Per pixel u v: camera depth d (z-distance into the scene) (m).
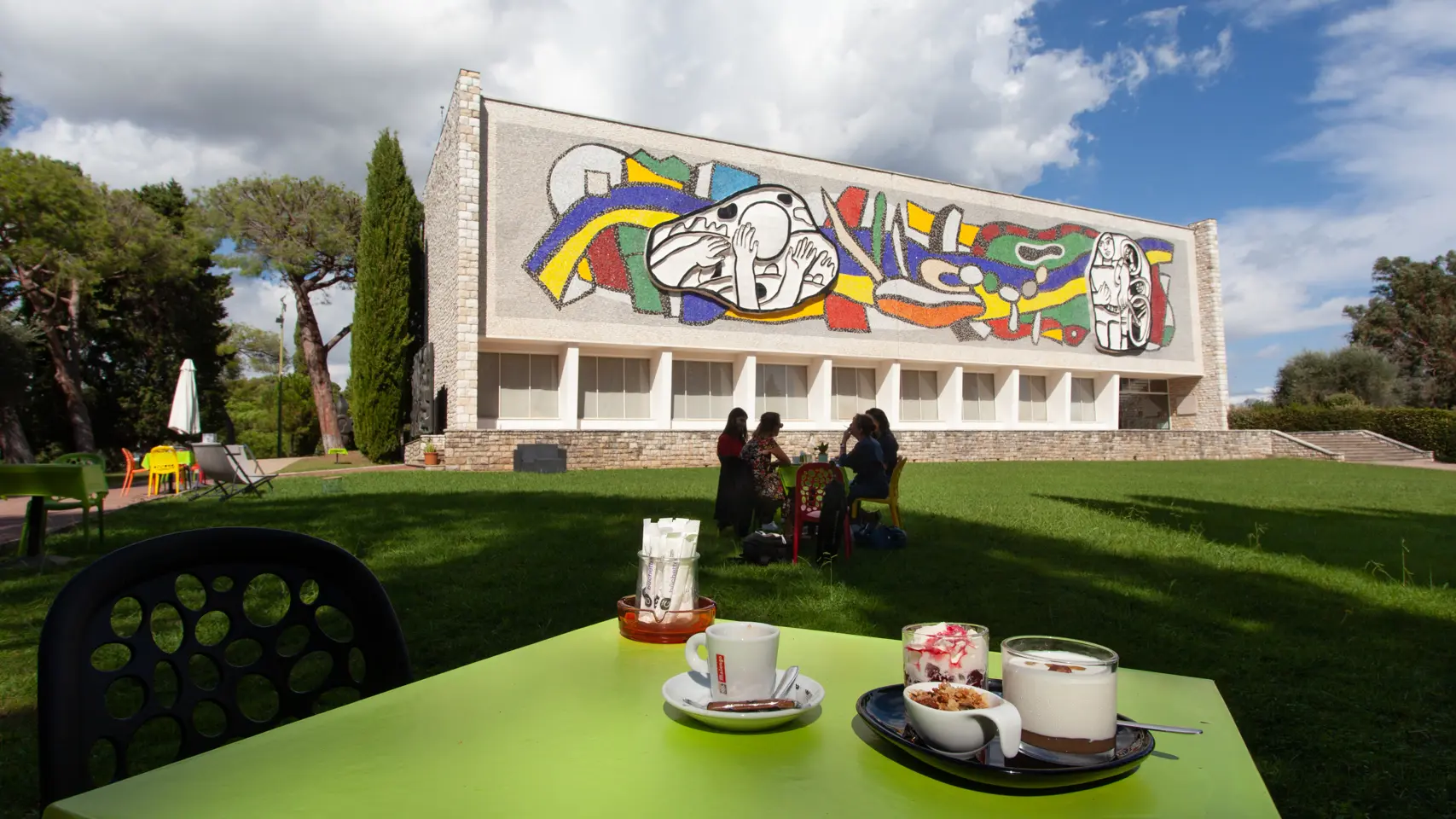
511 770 1.12
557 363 23.77
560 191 22.75
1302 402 48.34
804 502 7.52
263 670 1.89
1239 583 6.59
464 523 9.17
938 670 1.32
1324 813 2.93
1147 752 1.09
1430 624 5.43
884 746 1.21
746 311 25.14
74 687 1.46
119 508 11.91
